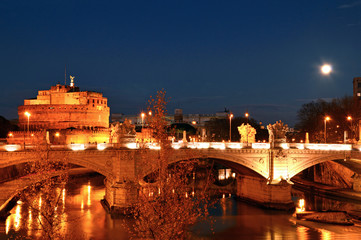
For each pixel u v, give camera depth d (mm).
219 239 65000
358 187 102125
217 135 177125
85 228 68000
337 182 111688
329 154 92250
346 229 72250
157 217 44094
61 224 66562
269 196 87625
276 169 88750
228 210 86000
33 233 60656
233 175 143250
